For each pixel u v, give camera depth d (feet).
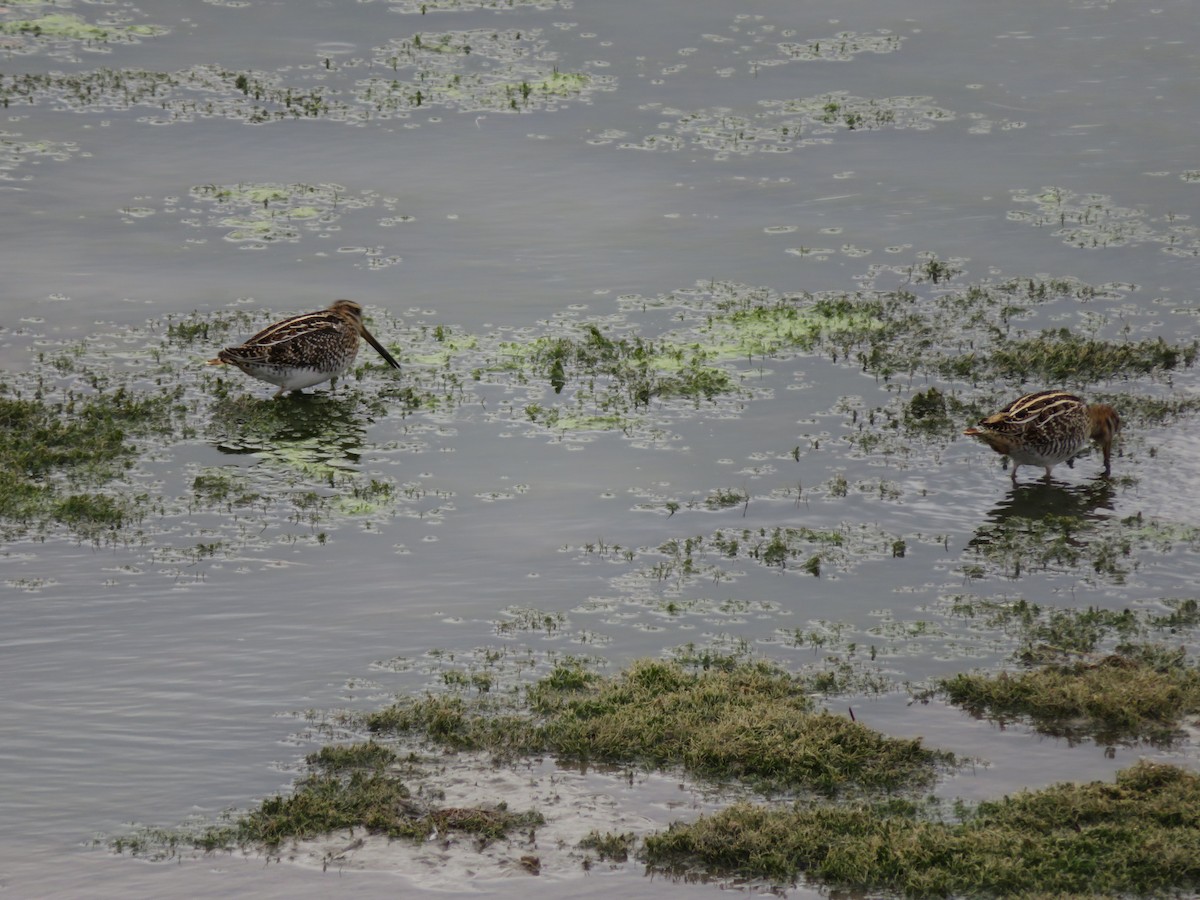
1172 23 158.20
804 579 69.82
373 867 49.32
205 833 51.03
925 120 135.03
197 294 103.86
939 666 62.18
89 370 92.63
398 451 83.71
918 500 77.92
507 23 159.12
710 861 49.70
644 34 156.04
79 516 75.31
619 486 79.30
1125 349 94.79
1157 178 123.54
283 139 130.72
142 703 59.06
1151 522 75.36
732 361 95.35
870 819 51.16
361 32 156.76
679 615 66.49
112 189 120.67
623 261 109.70
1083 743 56.44
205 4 164.25
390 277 107.04
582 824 51.65
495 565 70.95
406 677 61.16
